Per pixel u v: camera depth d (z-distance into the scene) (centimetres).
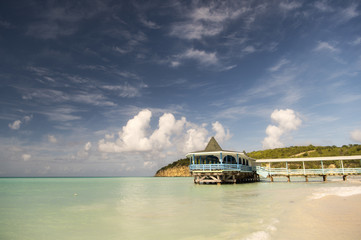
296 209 1241
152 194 2467
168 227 984
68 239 871
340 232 794
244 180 4141
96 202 1855
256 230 874
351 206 1314
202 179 3481
